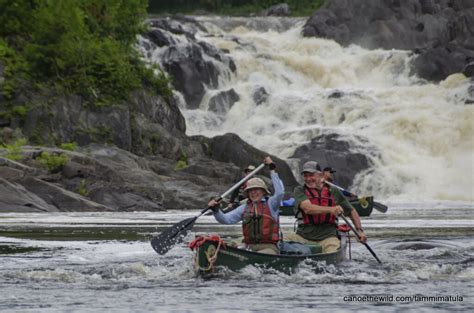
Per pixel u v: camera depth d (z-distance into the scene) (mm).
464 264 31609
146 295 23875
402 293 24219
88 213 71062
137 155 103062
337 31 161000
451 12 164500
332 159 114938
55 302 22656
